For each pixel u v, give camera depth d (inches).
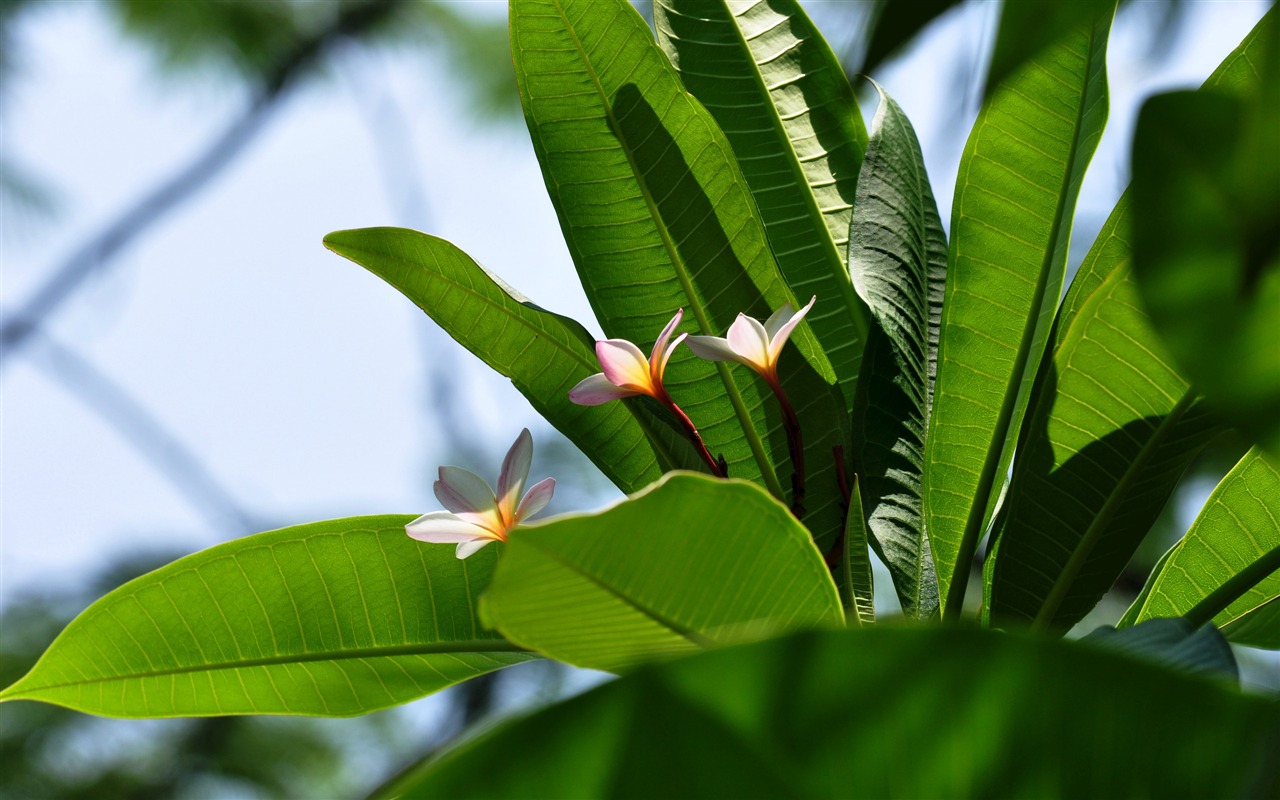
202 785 340.8
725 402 101.0
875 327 99.8
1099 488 99.2
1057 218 99.3
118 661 100.3
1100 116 98.3
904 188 101.6
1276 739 73.2
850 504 97.4
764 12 105.8
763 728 76.0
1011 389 99.3
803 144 104.7
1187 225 68.0
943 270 102.0
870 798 76.7
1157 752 77.7
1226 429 98.6
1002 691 77.9
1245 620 101.0
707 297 101.4
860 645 76.9
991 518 100.7
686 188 101.2
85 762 336.8
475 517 96.9
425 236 99.3
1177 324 68.0
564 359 101.0
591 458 101.7
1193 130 67.9
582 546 90.5
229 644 100.7
